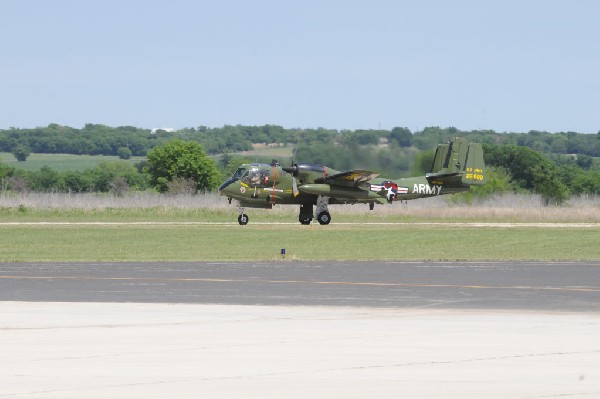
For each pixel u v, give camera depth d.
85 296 48.66
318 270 64.69
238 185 123.38
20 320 39.84
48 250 83.44
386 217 148.25
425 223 136.50
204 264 69.50
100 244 90.75
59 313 42.03
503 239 102.12
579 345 34.25
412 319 40.72
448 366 30.56
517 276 60.78
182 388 27.52
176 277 59.16
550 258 77.12
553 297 49.09
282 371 29.83
